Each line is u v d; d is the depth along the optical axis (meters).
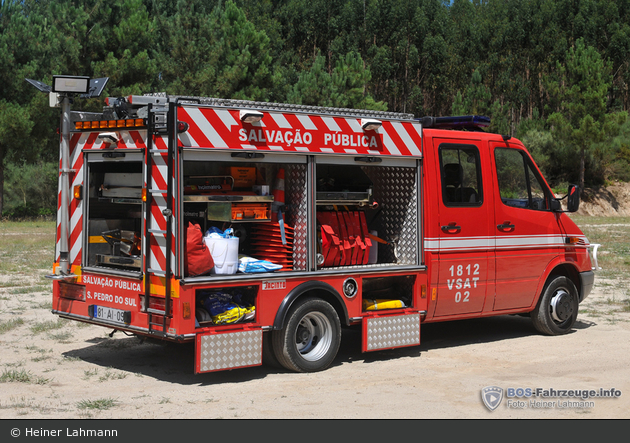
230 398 5.54
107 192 6.64
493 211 7.80
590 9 77.56
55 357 7.01
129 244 6.41
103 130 6.27
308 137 6.38
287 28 78.25
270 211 6.50
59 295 6.86
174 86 30.69
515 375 6.46
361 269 6.80
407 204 7.29
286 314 6.26
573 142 48.78
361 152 6.74
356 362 7.00
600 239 24.98
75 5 29.78
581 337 8.41
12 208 37.12
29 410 5.12
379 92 74.38
